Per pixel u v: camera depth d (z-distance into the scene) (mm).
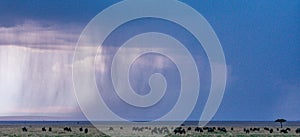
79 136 104188
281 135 115250
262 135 113375
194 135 109625
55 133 114188
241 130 139625
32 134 109000
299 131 126562
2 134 107562
